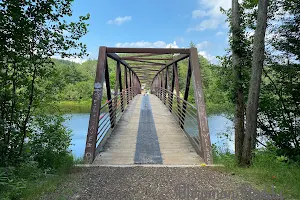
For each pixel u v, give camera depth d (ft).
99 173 13.73
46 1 11.23
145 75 93.86
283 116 22.74
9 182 10.31
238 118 19.03
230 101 23.80
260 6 14.76
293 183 11.87
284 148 21.04
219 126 43.70
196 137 21.35
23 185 10.66
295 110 22.06
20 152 13.34
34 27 11.50
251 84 15.44
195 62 20.84
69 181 12.28
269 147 20.65
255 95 15.30
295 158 18.85
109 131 25.89
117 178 12.87
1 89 11.78
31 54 12.26
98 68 20.10
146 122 31.07
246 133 15.62
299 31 20.68
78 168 14.80
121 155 18.31
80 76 119.34
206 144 17.26
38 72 13.05
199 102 19.29
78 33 12.62
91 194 10.72
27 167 13.23
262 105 23.40
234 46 19.89
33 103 13.56
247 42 19.80
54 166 15.07
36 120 15.64
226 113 29.53
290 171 13.87
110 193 10.87
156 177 13.05
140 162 16.70
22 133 13.34
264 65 22.30
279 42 21.40
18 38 11.39
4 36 11.13
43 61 12.80
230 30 20.38
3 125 11.57
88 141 17.31
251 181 12.28
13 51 11.76
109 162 16.65
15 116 12.70
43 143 15.99
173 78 37.09
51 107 15.46
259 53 14.96
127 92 49.16
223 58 23.24
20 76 12.60
